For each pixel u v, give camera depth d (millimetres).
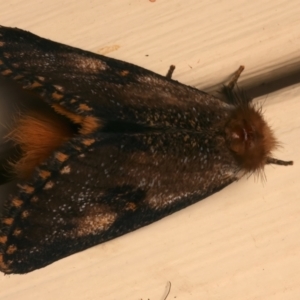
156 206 88
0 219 84
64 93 85
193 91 89
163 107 88
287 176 95
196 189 89
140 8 95
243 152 89
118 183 86
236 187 95
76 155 84
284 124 94
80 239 87
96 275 95
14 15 96
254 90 95
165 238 95
